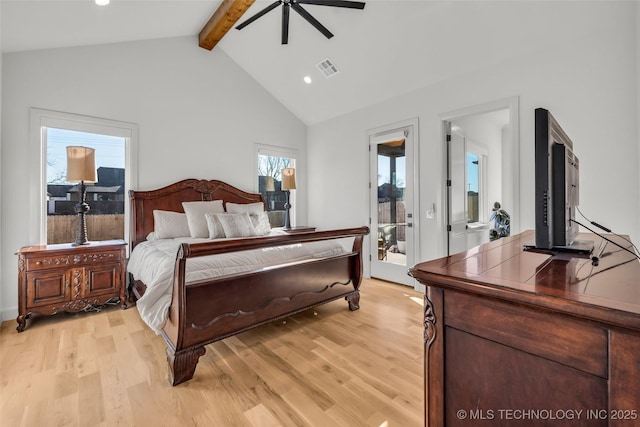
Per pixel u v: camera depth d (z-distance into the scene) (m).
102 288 2.90
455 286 0.75
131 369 1.92
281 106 5.11
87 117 3.23
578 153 2.55
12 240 2.82
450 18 2.83
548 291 0.63
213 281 1.92
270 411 1.54
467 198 4.03
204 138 4.18
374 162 4.36
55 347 2.22
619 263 0.95
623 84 2.34
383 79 3.81
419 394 1.68
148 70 3.69
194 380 1.81
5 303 2.78
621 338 0.52
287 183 4.67
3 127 2.78
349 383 1.78
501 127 5.13
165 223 3.50
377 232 4.36
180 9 3.23
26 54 2.89
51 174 3.10
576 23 2.46
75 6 2.42
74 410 1.53
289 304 2.43
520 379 0.66
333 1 2.61
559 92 2.64
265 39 3.90
